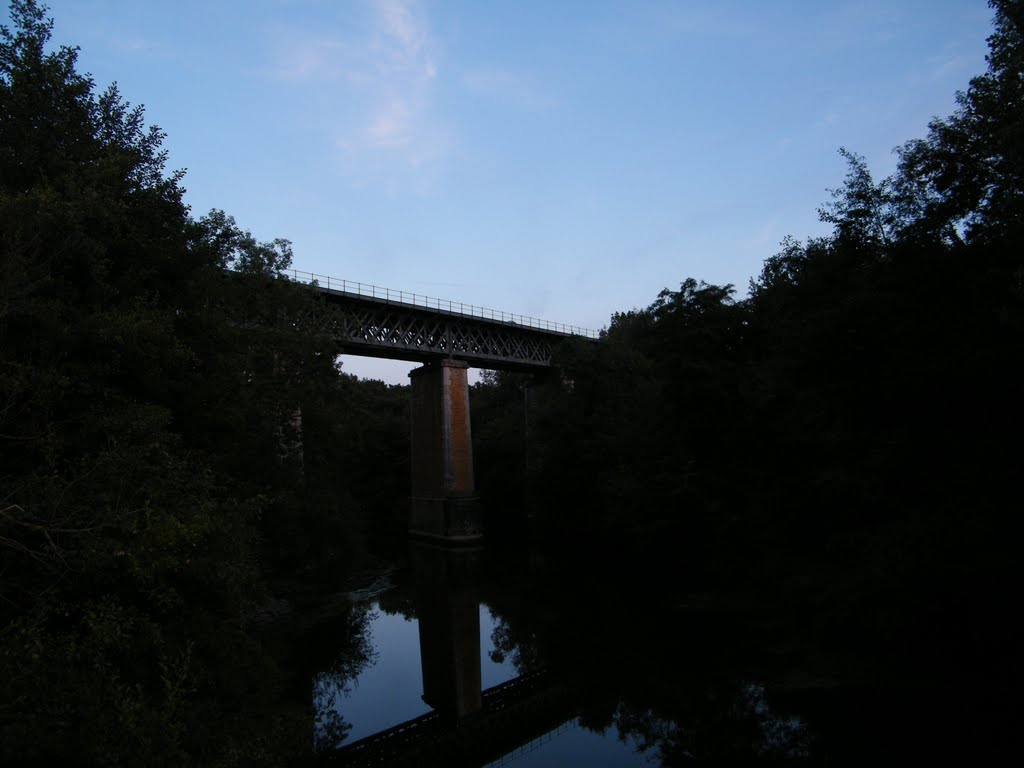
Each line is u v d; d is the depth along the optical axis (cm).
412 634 2611
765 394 2650
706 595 2802
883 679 1620
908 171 1755
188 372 1319
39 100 1120
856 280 1809
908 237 1686
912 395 1562
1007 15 1391
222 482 1480
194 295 1451
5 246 900
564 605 2961
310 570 3331
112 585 941
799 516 2350
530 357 6125
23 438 861
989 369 1384
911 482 1661
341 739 1652
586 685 1892
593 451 4347
